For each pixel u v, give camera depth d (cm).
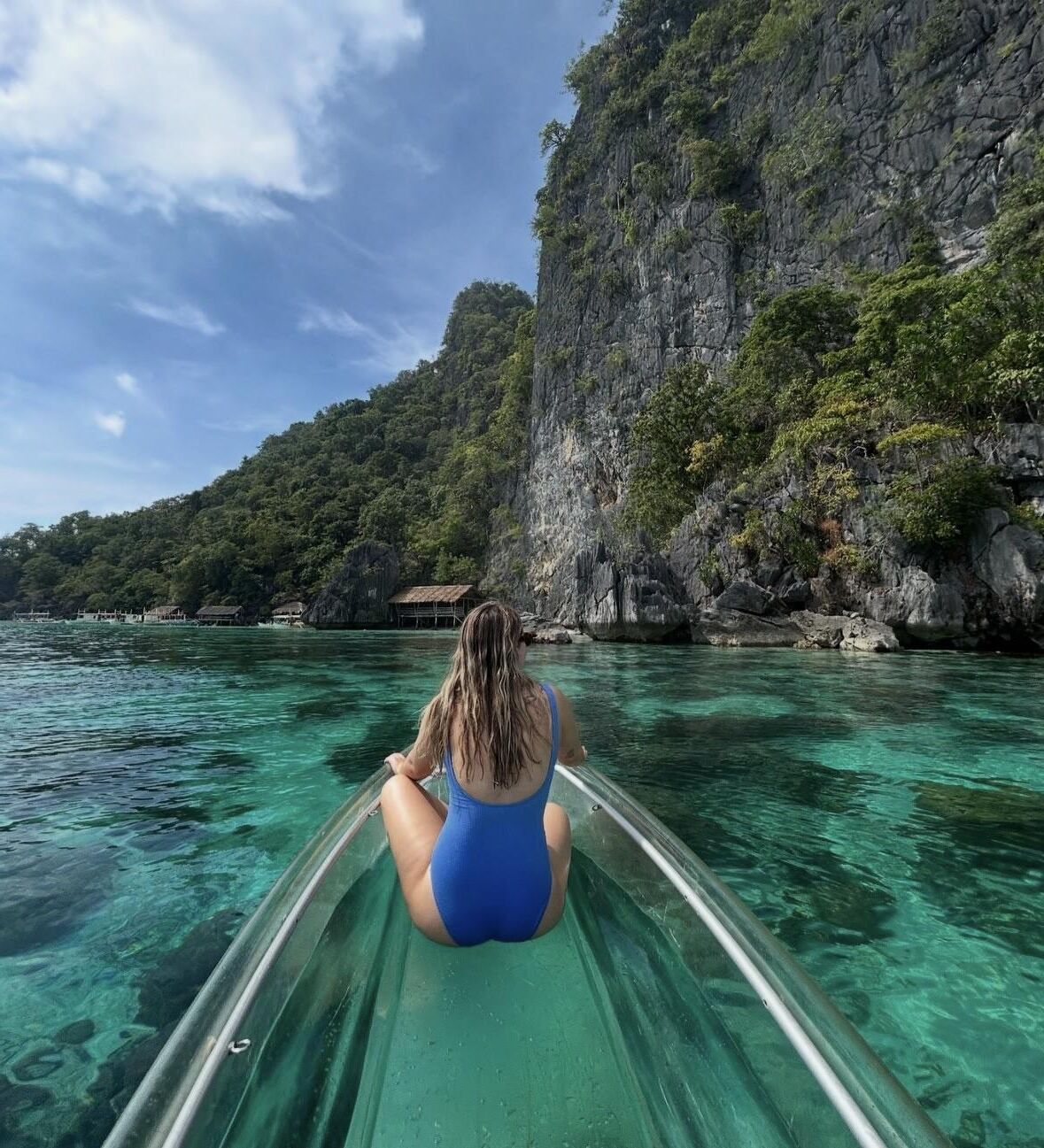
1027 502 1933
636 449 3844
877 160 3322
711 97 4344
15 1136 169
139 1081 190
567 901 233
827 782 511
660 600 2339
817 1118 126
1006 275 2264
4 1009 225
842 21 3519
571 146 5316
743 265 3956
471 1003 183
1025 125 2766
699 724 748
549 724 205
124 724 772
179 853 369
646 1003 175
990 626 1848
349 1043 162
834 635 1978
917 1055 202
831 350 3112
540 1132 139
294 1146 127
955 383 2161
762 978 168
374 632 3656
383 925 218
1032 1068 196
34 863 355
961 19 3003
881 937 275
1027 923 287
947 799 466
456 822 196
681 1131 136
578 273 4928
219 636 3244
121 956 260
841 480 2228
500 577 5162
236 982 168
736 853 367
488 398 7631
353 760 587
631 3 4969
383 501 6662
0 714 847
